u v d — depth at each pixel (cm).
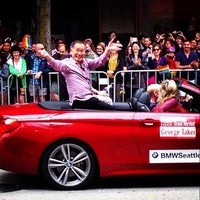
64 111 659
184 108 705
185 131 651
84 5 1562
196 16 1530
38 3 1022
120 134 644
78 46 695
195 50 1120
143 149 647
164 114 654
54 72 975
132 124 646
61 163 650
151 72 991
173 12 1541
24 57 1005
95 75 997
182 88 698
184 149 652
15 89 989
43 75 977
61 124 642
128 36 1551
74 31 1560
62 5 1552
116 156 645
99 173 649
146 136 646
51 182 652
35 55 984
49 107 691
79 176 655
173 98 682
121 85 993
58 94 949
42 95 982
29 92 986
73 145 646
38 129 639
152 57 1034
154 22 1547
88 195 637
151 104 717
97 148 643
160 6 1542
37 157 641
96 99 684
